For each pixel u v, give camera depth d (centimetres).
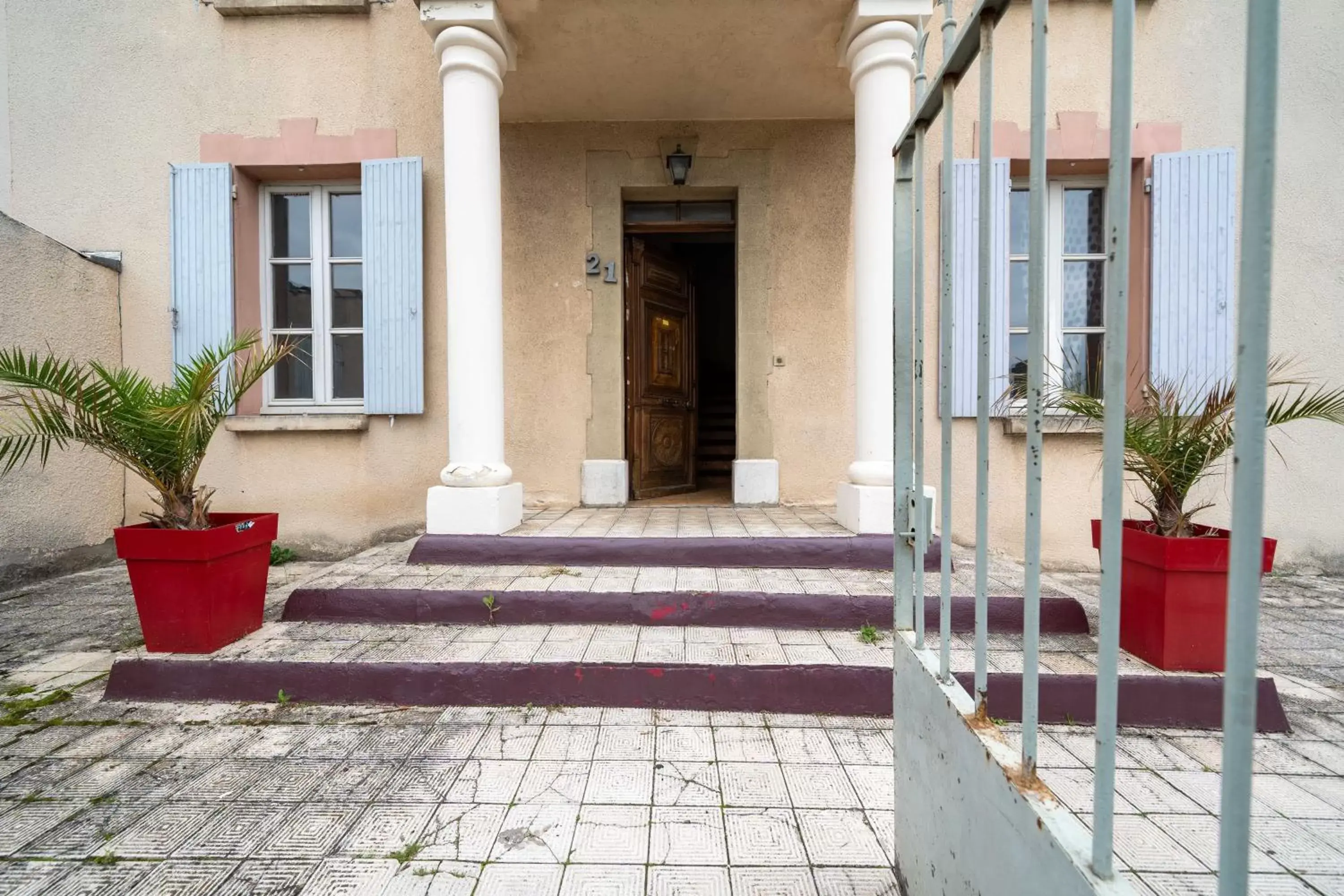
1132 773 224
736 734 254
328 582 356
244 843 191
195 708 276
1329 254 478
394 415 510
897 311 167
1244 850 67
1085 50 486
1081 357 506
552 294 531
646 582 351
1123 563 288
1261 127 65
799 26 414
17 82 516
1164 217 464
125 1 512
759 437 529
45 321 459
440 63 412
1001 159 464
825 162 524
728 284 1120
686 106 505
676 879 178
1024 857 98
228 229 504
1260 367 66
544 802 211
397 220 494
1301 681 292
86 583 458
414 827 198
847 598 324
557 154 529
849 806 209
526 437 532
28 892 172
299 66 511
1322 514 485
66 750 242
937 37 470
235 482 513
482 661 281
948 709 132
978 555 123
